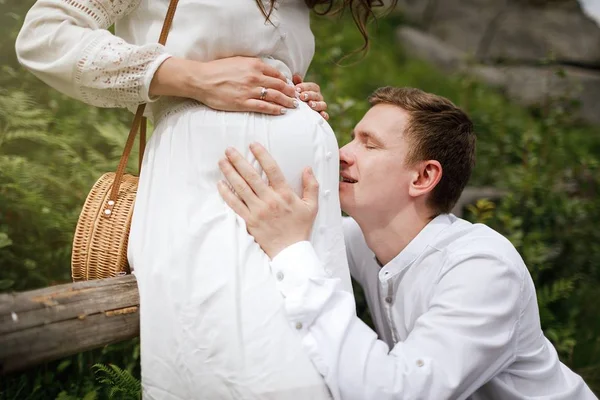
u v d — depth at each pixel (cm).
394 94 190
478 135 524
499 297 167
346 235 219
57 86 162
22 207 240
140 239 155
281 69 170
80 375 212
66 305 137
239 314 142
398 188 184
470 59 820
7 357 124
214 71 155
